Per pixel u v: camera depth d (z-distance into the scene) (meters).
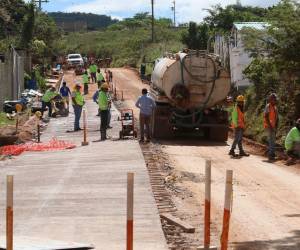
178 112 25.72
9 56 39.28
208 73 25.36
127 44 107.06
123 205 13.20
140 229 11.16
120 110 36.03
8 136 24.47
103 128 24.73
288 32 25.69
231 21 68.06
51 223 11.78
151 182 15.79
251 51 31.02
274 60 26.95
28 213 12.71
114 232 11.00
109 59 95.19
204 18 70.12
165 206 13.27
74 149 22.31
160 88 25.45
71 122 31.30
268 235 11.30
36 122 30.14
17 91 42.09
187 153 22.12
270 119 20.86
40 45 68.06
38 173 17.62
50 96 33.84
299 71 26.28
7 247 8.52
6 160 20.44
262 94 30.09
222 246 8.33
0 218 12.31
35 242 9.66
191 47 69.06
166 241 10.45
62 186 15.53
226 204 8.30
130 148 21.75
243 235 11.29
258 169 18.92
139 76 68.94
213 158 21.22
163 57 27.95
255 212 13.13
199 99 25.41
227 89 25.50
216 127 25.64
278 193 15.22
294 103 26.00
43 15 81.38
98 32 136.25
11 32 63.75
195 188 15.73
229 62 41.38
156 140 25.39
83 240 10.45
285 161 20.41
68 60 79.69
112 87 54.16
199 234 11.16
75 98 28.16
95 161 19.22
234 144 21.97
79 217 12.23
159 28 119.44
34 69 56.41
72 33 143.00
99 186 15.35
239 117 21.83
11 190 8.47
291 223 12.18
